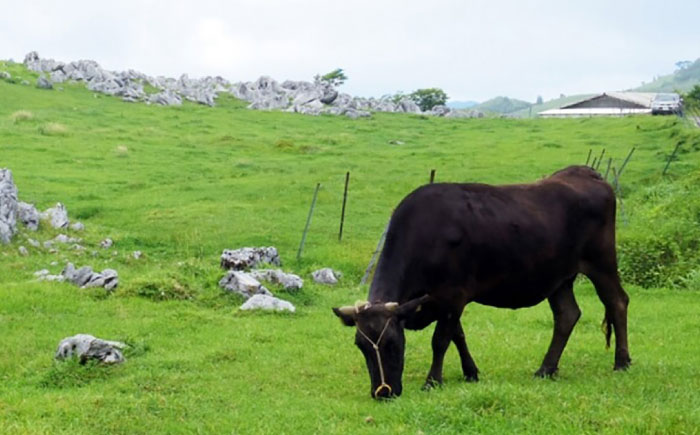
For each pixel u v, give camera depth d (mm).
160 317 14945
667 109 72625
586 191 11000
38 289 16078
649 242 21312
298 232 25750
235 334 13789
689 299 17688
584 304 17094
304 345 13141
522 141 52094
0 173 21859
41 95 65438
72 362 11195
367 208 30359
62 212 23391
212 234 24969
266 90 90875
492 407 8711
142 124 55688
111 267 20094
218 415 9375
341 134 56375
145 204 29625
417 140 55094
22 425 8859
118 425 8945
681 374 10727
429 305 10305
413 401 9117
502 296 10656
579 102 97750
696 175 32188
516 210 10461
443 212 10203
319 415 9195
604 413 8477
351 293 18531
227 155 44375
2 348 12602
